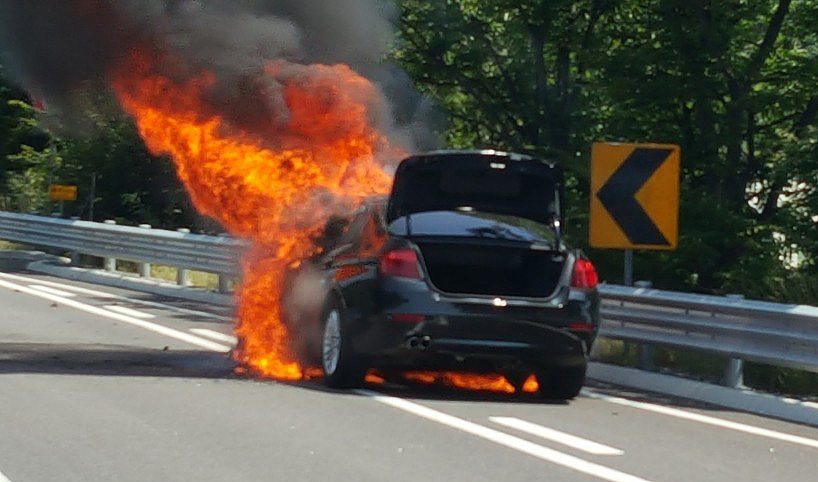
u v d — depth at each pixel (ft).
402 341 36.50
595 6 78.59
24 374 38.65
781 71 67.10
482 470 27.25
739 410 38.04
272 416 32.94
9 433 29.78
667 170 45.70
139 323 54.44
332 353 38.45
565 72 85.35
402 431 31.55
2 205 117.80
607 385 42.96
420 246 37.09
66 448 28.32
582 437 31.76
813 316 36.55
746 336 39.04
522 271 38.52
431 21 84.99
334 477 26.12
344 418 33.12
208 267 69.21
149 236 75.72
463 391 39.75
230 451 28.43
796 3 68.39
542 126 85.25
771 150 67.51
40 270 84.23
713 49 65.26
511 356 36.94
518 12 82.33
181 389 36.88
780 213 65.62
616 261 65.26
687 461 29.14
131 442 29.09
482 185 39.14
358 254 38.60
